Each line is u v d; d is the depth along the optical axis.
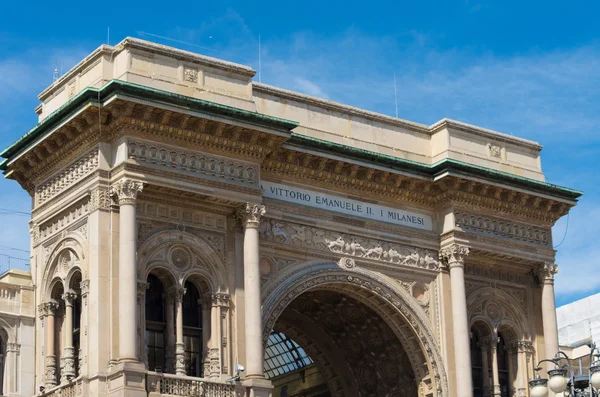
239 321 60.84
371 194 67.88
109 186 58.66
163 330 59.78
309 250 64.94
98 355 56.44
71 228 60.62
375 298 67.38
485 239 69.88
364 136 68.88
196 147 60.28
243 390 59.16
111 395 55.62
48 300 61.34
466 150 71.19
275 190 64.38
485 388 70.38
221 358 59.78
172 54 60.69
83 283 58.62
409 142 70.50
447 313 68.56
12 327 61.06
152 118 58.72
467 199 69.75
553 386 45.50
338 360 74.75
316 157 65.06
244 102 62.03
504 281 72.31
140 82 59.16
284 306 63.19
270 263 63.50
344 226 66.25
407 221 68.75
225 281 60.97
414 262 68.50
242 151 61.69
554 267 72.69
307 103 67.38
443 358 67.88
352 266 66.19
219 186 60.44
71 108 59.19
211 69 61.78
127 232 57.31
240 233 61.88
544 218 73.00
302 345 75.81
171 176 59.00
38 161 62.91
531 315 72.81
